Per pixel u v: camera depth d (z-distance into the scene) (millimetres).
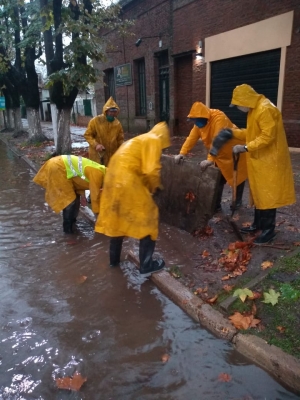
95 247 4426
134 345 2680
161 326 2891
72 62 9102
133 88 16125
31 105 14617
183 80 13172
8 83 17328
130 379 2359
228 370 2406
